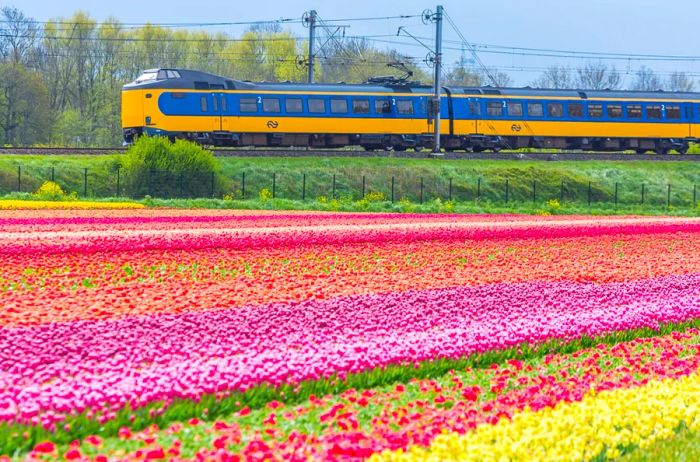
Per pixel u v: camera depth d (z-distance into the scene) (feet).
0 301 258.78
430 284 317.63
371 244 441.68
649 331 262.88
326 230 481.87
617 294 315.37
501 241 478.59
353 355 208.13
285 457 141.38
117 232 446.19
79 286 297.33
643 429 156.97
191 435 155.84
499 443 142.31
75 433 151.84
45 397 165.37
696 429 160.97
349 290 298.97
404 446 146.82
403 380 200.44
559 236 515.50
